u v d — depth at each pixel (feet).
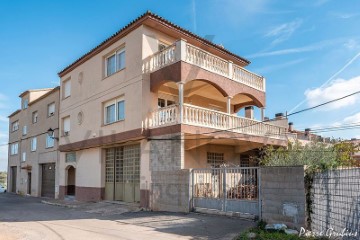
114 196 58.18
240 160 62.03
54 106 86.07
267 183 30.94
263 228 28.50
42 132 92.07
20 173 108.68
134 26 52.19
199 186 40.42
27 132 104.78
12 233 29.84
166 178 44.80
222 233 27.96
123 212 45.85
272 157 48.11
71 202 64.64
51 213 48.60
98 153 62.03
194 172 41.19
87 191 64.39
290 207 28.53
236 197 35.76
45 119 90.48
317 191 26.32
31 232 30.58
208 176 39.29
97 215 44.78
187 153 51.47
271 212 30.25
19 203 68.85
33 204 66.28
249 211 33.68
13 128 121.19
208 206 38.58
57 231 31.22
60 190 75.72
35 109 99.30
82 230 31.76
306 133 71.00
